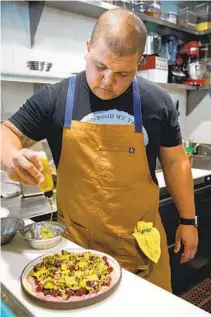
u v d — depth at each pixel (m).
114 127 1.07
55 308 0.68
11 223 1.12
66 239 1.06
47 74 1.84
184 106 3.07
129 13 0.92
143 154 1.11
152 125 1.12
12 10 1.85
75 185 1.10
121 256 1.09
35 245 0.97
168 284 1.22
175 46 2.67
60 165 1.14
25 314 0.68
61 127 1.10
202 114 2.97
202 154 2.99
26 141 1.13
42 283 0.75
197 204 2.18
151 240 1.06
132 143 1.09
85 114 1.08
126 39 0.86
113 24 0.87
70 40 2.16
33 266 0.83
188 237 1.29
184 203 1.29
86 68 1.00
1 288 0.76
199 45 2.78
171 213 1.99
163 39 2.60
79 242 1.11
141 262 1.10
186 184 1.28
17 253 0.95
